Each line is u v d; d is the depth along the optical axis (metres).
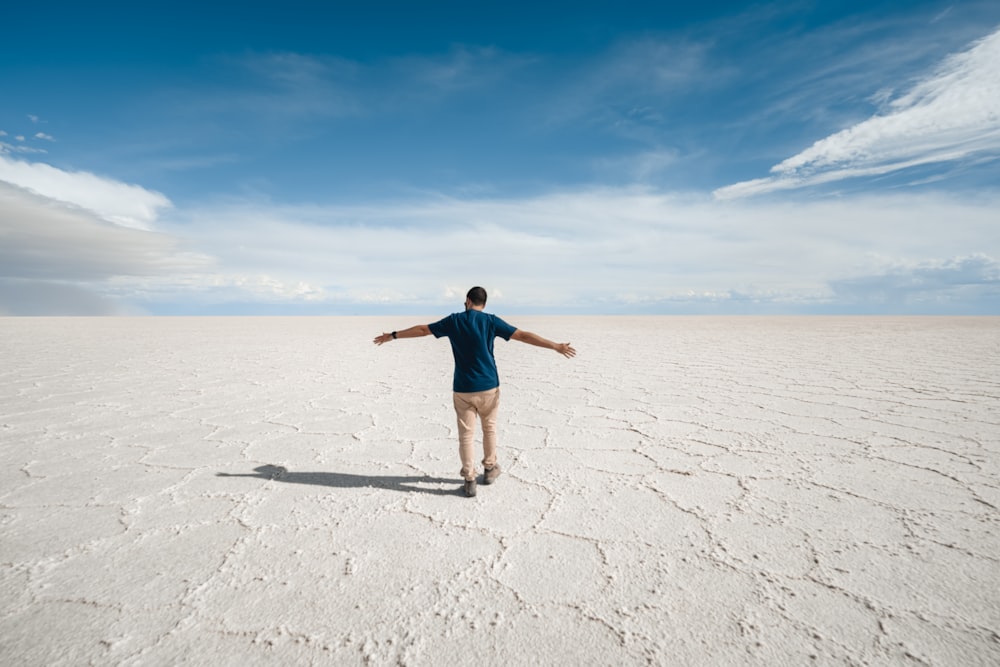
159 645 1.72
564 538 2.52
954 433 4.42
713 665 1.60
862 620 1.83
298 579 2.14
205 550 2.41
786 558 2.29
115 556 2.35
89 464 3.75
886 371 8.23
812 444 4.14
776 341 15.23
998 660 1.62
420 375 8.60
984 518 2.69
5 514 2.84
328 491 3.21
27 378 7.99
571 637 1.75
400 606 1.94
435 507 2.94
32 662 1.64
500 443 4.33
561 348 3.14
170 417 5.32
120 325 27.72
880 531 2.55
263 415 5.43
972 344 13.37
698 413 5.36
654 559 2.30
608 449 4.10
